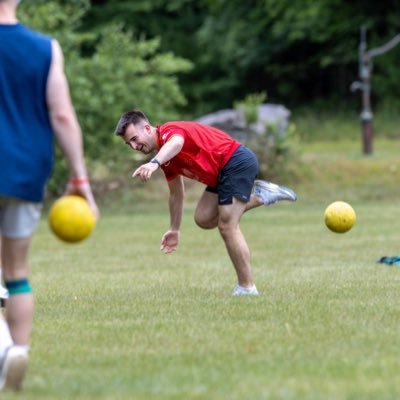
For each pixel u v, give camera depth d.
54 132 14.68
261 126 71.81
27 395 13.62
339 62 124.25
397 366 15.23
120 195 67.75
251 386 13.93
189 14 136.50
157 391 13.70
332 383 14.08
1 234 14.73
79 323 20.16
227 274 30.94
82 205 14.48
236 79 130.50
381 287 25.58
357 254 36.47
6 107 14.18
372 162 73.31
